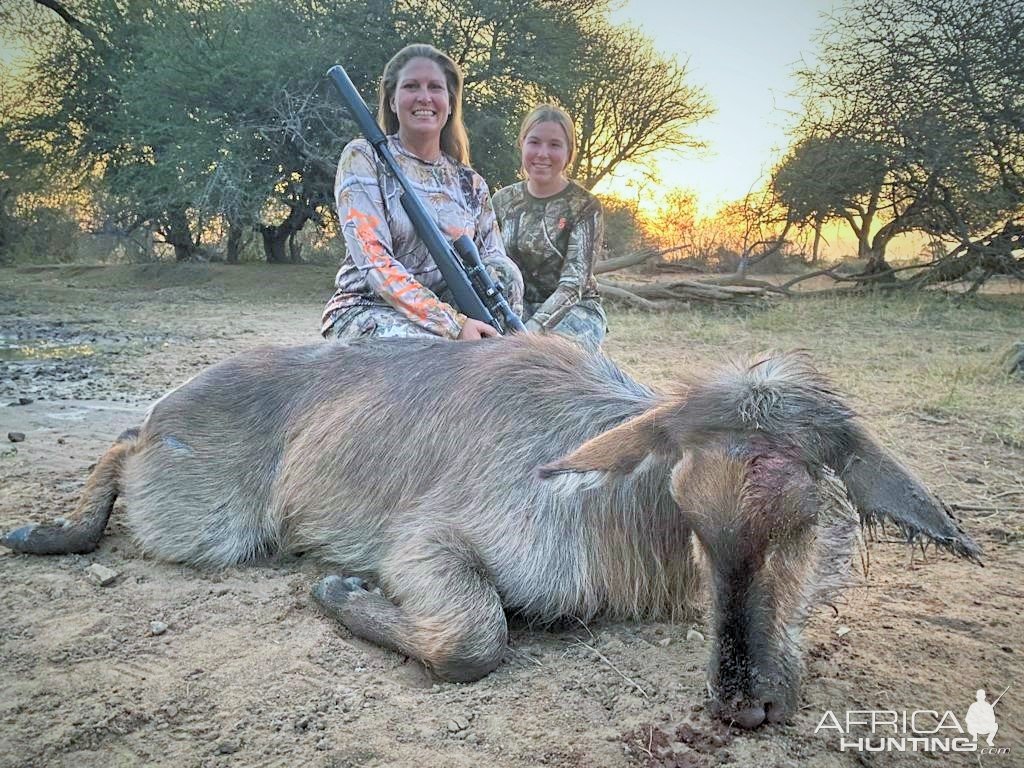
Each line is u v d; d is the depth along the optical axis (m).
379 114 5.53
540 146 6.73
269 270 26.39
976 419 7.12
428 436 3.87
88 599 3.71
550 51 23.83
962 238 19.19
